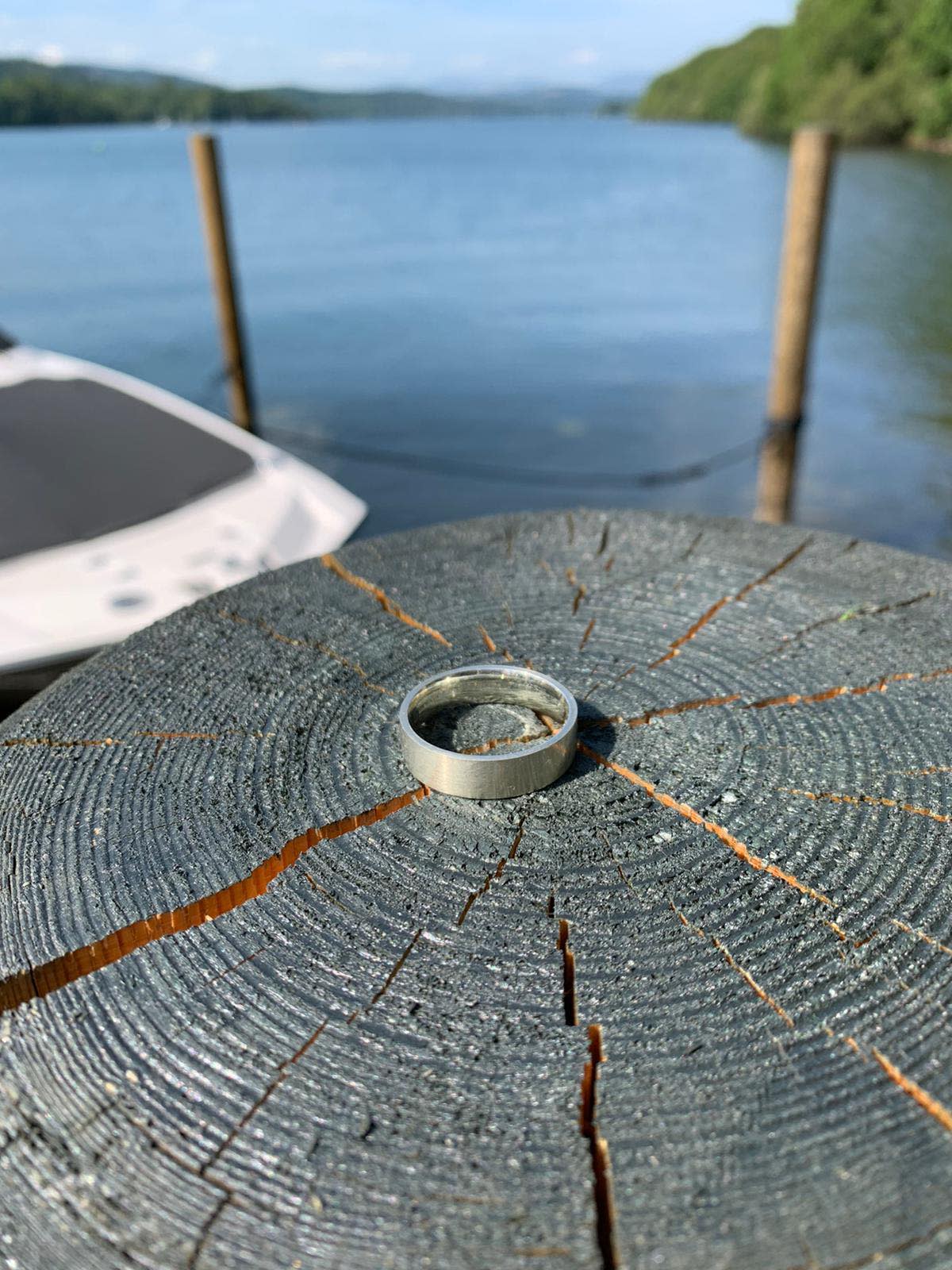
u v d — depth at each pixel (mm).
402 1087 79
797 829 105
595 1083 79
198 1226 70
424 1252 68
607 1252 68
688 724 123
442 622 149
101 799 111
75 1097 79
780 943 91
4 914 95
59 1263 68
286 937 93
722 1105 77
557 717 123
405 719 117
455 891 98
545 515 185
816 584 156
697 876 99
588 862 102
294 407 1046
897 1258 66
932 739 118
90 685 133
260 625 149
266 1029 84
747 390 1094
